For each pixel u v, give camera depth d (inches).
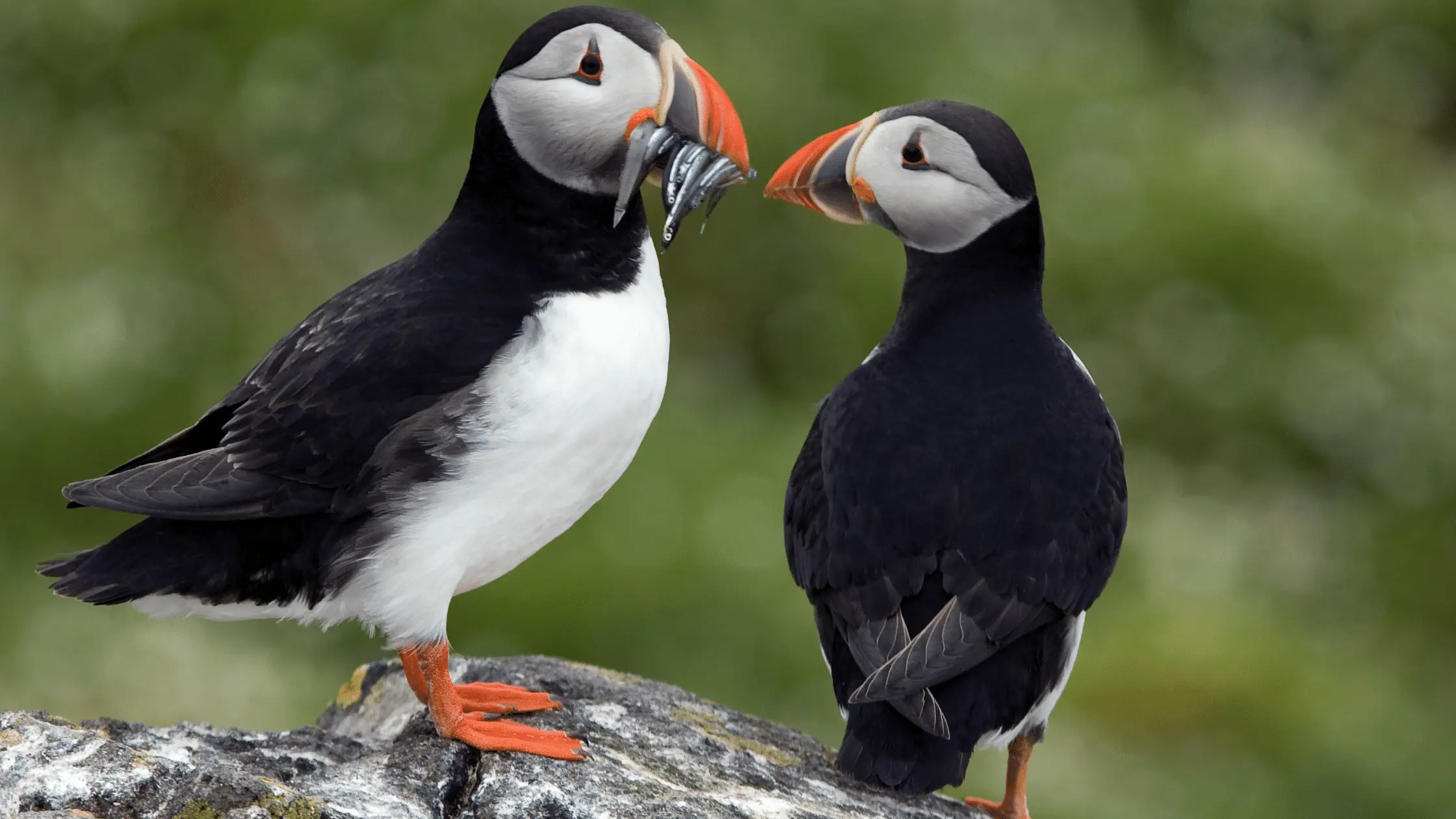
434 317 252.7
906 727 238.4
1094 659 547.8
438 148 676.1
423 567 248.5
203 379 615.8
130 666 497.0
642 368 259.3
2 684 490.0
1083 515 252.7
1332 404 678.5
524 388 248.2
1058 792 486.9
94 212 676.1
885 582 246.8
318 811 215.3
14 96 711.1
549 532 263.9
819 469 267.9
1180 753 520.1
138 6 725.9
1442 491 665.0
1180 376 674.8
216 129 700.7
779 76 687.7
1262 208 722.2
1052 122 733.3
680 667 501.7
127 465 263.3
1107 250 695.1
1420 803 529.7
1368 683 574.2
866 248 673.6
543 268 258.8
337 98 691.4
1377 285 724.0
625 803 234.1
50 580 540.4
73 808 207.5
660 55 255.4
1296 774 526.0
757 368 658.8
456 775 243.9
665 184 253.3
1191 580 593.6
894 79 706.2
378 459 246.7
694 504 550.6
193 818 208.1
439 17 705.0
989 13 764.0
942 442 254.1
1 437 578.9
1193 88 847.1
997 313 272.5
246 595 251.8
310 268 663.8
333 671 515.5
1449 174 847.1
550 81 255.0
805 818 239.5
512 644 505.7
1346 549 642.2
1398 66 889.5
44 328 619.5
